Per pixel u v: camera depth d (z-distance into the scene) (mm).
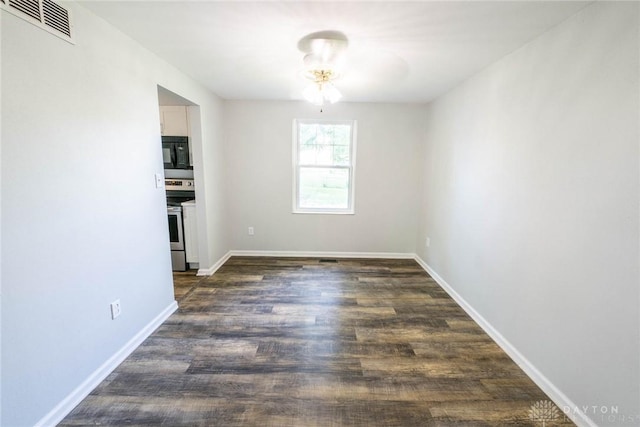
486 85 2416
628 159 1267
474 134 2615
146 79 2180
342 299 2955
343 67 2455
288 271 3713
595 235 1421
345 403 1643
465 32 1807
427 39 1910
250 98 3828
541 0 1435
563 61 1614
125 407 1595
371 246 4281
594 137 1424
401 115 3967
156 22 1764
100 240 1768
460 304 2857
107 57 1788
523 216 1948
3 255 1239
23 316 1325
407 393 1719
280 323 2482
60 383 1515
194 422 1511
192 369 1901
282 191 4160
